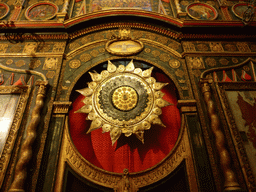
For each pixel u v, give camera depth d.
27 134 3.24
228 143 3.37
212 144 3.35
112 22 4.83
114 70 4.25
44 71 4.12
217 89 3.91
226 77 4.13
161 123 3.77
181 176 3.58
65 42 4.58
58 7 5.37
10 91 3.84
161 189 3.52
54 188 3.04
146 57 4.43
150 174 3.37
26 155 3.03
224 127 3.52
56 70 4.13
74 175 3.27
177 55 4.47
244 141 3.39
